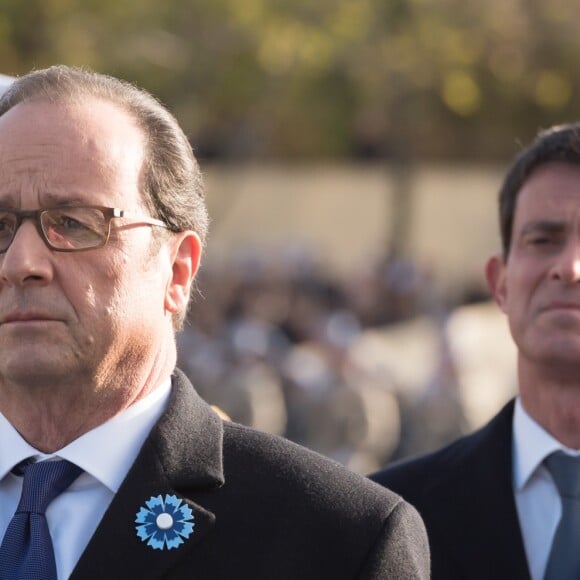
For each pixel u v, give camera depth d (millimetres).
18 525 7570
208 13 39250
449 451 10688
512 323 10328
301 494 7691
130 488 7566
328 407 24719
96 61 36906
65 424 7723
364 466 24750
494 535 9992
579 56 46562
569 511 9945
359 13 42281
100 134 7730
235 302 35500
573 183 10180
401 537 7645
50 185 7555
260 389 24125
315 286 42219
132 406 7816
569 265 9961
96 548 7371
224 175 49969
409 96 46875
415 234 56125
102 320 7500
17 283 7422
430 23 43750
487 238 55719
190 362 24781
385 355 31516
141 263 7695
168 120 8109
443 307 37188
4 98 7992
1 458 7840
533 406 10234
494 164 57062
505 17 45562
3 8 34750
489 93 48375
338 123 46375
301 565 7469
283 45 40219
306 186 56438
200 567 7434
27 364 7402
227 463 7848
